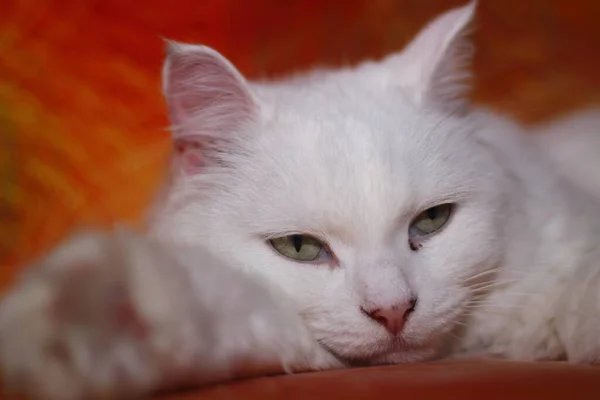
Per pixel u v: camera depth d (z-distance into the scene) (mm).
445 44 326
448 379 238
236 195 306
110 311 217
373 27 570
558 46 569
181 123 323
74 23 537
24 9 525
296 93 328
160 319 223
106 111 525
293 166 294
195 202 318
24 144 497
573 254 304
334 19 581
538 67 562
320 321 287
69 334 213
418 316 283
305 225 289
